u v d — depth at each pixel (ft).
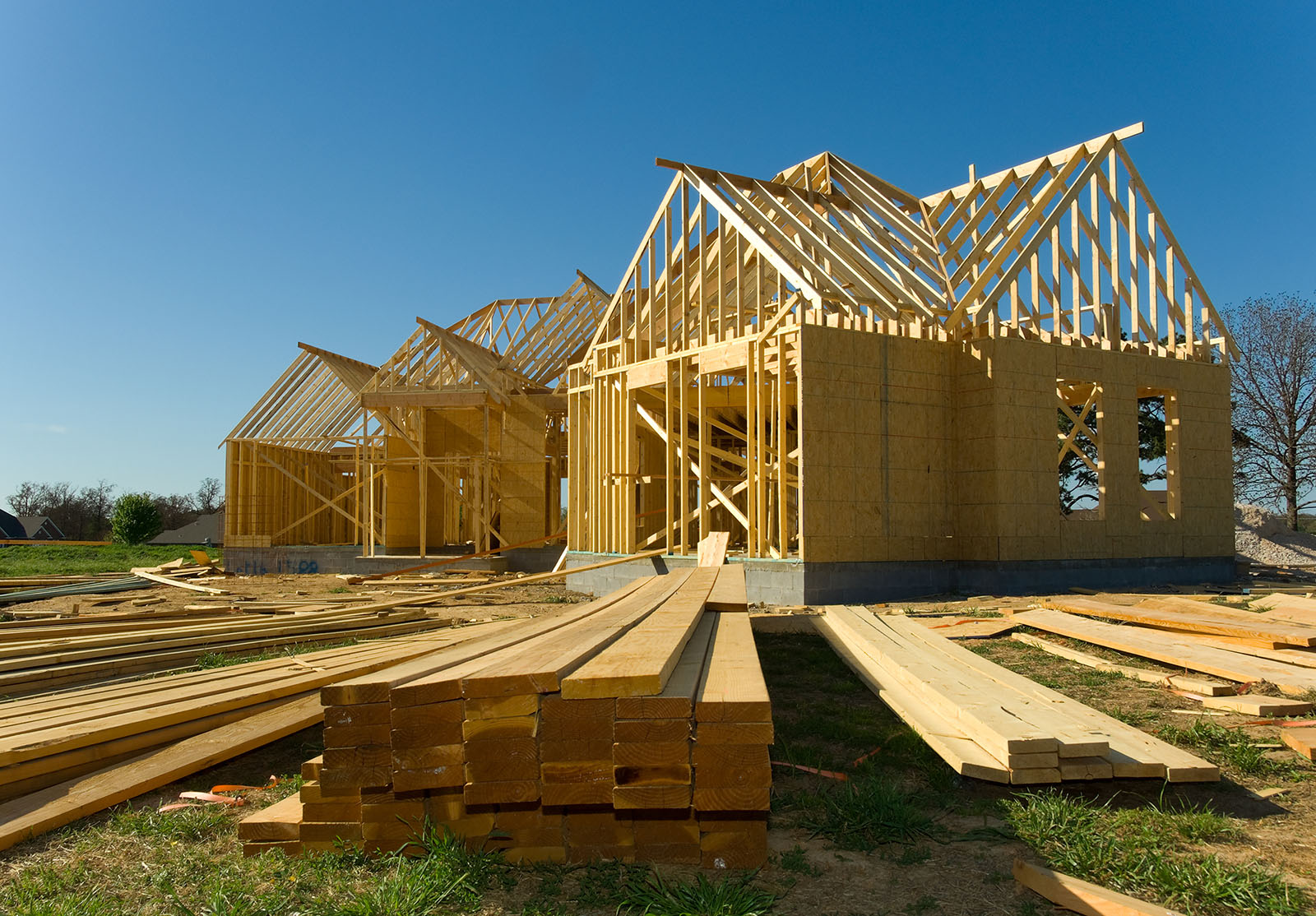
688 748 11.27
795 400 52.16
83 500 252.21
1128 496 50.62
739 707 11.26
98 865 12.75
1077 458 87.76
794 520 69.92
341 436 89.45
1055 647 27.53
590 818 12.05
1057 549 47.11
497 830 12.09
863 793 14.26
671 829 11.98
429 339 81.00
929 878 11.83
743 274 49.29
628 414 55.57
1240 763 16.34
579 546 61.57
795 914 10.78
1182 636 26.81
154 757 16.78
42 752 15.55
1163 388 53.31
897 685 21.75
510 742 11.50
